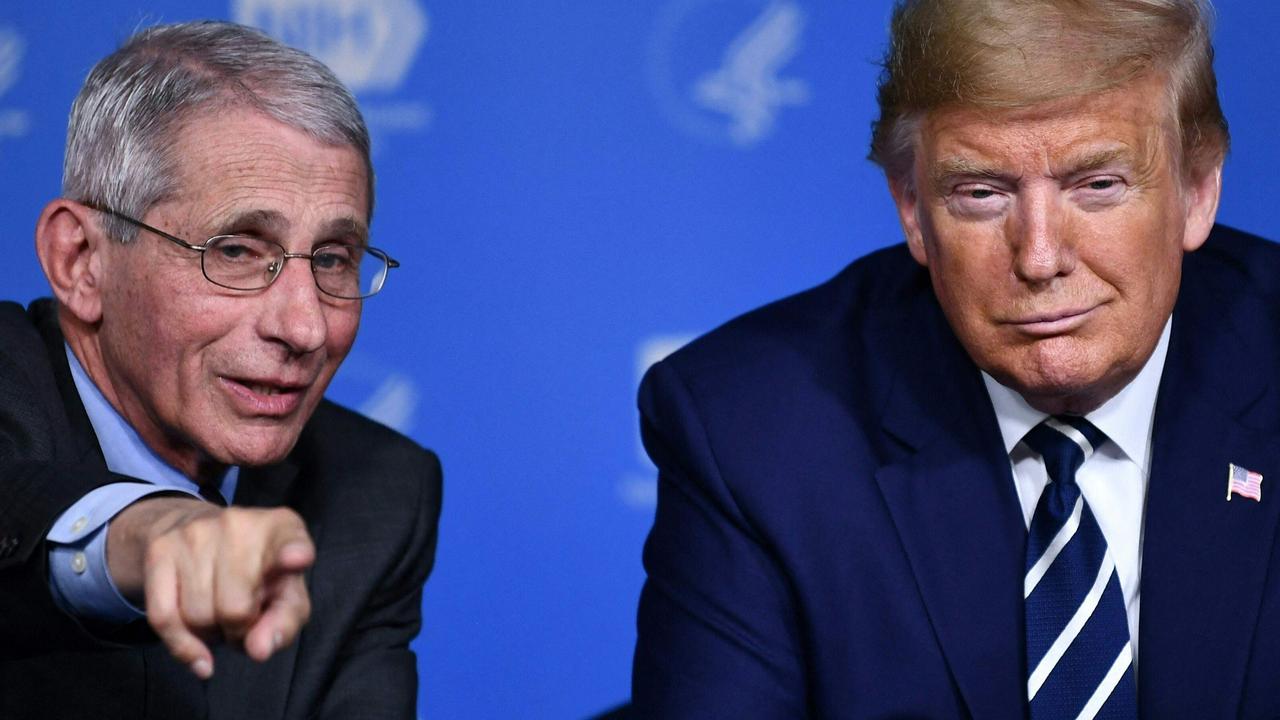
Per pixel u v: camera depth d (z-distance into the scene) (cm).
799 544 437
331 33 695
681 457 457
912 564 434
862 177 715
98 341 429
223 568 272
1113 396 436
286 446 419
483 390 708
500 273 707
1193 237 420
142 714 423
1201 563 426
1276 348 453
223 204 399
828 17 711
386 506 485
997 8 378
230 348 404
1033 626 422
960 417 450
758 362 465
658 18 707
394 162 698
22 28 686
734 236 711
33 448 416
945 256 400
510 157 704
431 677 705
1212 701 419
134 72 408
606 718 518
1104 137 377
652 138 709
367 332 699
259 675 443
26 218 689
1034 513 436
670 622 448
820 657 434
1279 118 709
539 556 713
